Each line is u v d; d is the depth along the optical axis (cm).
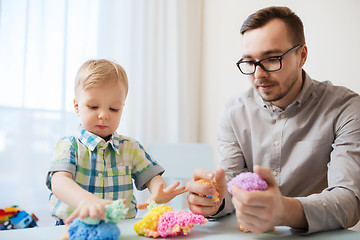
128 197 96
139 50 216
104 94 91
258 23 101
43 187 178
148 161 102
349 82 151
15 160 171
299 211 69
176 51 230
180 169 164
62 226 71
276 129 117
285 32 99
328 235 69
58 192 75
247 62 104
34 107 176
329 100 111
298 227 71
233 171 123
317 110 112
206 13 239
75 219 60
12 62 171
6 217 135
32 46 177
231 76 216
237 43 211
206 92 237
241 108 126
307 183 114
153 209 71
